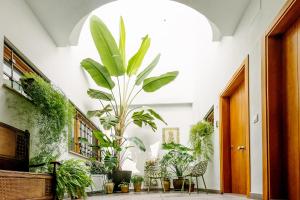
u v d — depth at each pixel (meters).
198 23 9.16
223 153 6.38
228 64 5.77
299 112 3.22
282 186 3.51
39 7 4.52
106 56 7.16
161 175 9.35
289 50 3.46
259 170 3.96
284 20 3.30
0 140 3.27
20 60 4.27
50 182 3.87
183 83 10.61
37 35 4.72
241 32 4.86
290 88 3.43
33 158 4.19
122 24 7.63
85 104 8.16
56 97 4.25
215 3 4.68
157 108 10.69
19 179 2.97
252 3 4.29
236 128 5.93
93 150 9.23
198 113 9.55
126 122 10.41
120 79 10.48
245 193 5.38
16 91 3.82
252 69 4.30
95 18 6.61
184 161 9.22
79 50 7.56
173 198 5.22
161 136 10.50
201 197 5.27
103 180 8.82
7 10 3.75
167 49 10.67
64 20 4.91
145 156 10.34
